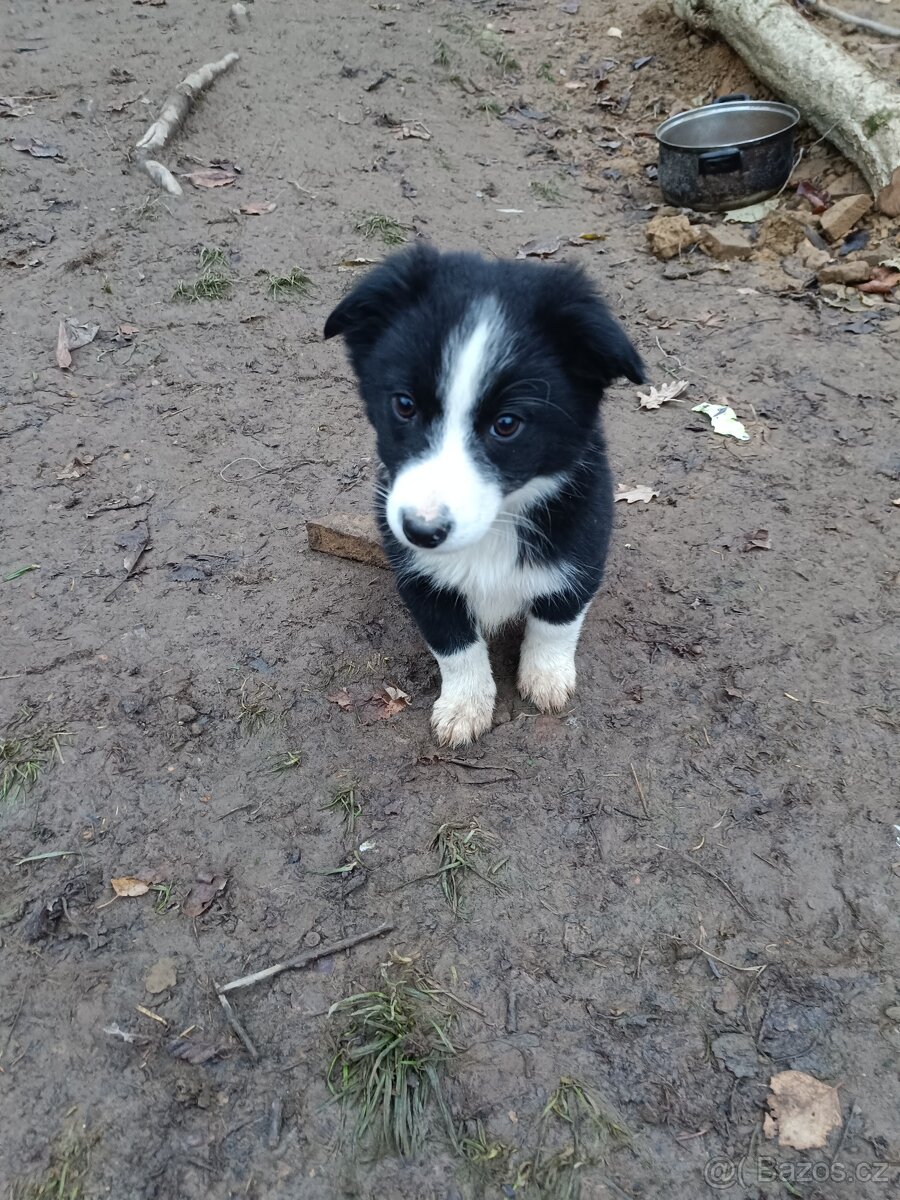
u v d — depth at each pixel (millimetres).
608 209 1151
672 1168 372
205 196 1081
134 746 540
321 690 578
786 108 1130
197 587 649
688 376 862
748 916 456
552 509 483
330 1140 380
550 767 531
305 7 1481
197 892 468
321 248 1020
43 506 711
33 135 1117
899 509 700
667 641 605
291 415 813
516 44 1496
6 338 863
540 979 433
